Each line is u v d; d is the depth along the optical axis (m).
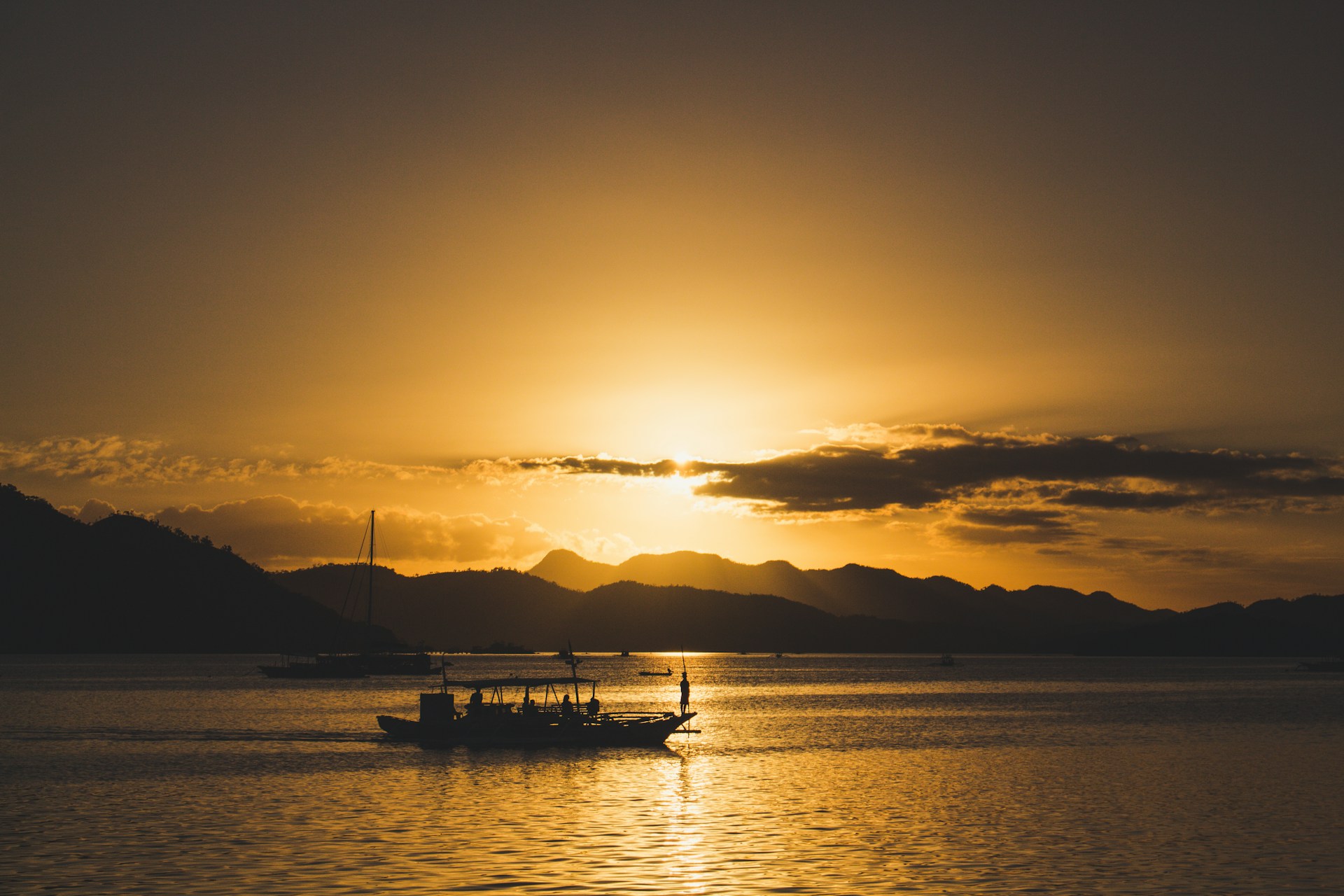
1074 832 38.50
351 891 29.84
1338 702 125.12
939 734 80.31
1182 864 33.41
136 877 31.41
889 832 38.50
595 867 32.62
